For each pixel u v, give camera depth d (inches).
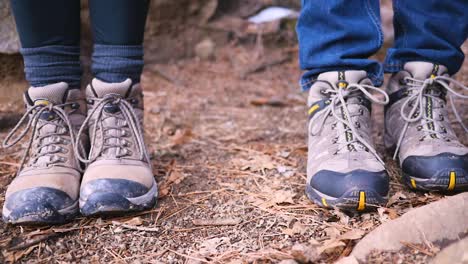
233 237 46.4
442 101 54.9
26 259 43.8
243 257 43.2
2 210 50.0
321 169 49.4
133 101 53.4
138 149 52.4
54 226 47.9
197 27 111.9
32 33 49.0
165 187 56.4
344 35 51.4
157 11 106.9
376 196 46.4
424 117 53.2
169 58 110.7
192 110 88.2
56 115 51.3
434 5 53.3
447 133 52.4
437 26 53.6
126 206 47.8
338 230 45.8
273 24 114.1
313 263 41.2
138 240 46.4
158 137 74.8
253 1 117.4
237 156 66.6
